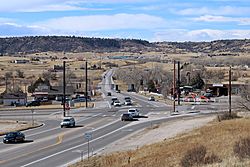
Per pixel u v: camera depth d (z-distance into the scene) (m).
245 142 32.00
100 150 49.44
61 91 144.62
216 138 42.62
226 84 150.00
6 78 171.12
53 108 108.94
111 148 50.53
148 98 138.62
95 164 38.62
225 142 38.66
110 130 68.12
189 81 163.25
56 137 61.53
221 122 60.84
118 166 35.47
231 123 56.12
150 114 92.06
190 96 137.00
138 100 131.62
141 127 70.44
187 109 101.62
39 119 86.75
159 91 166.38
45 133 66.12
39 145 54.19
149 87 170.12
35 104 121.12
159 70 196.75
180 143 43.50
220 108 101.81
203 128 56.12
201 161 29.12
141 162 34.97
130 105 114.75
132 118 82.06
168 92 153.88
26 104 120.56
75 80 193.50
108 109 105.00
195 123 69.44
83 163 39.69
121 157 40.28
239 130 47.56
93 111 100.81
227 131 47.69
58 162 42.31
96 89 179.62
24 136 58.78
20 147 52.66
